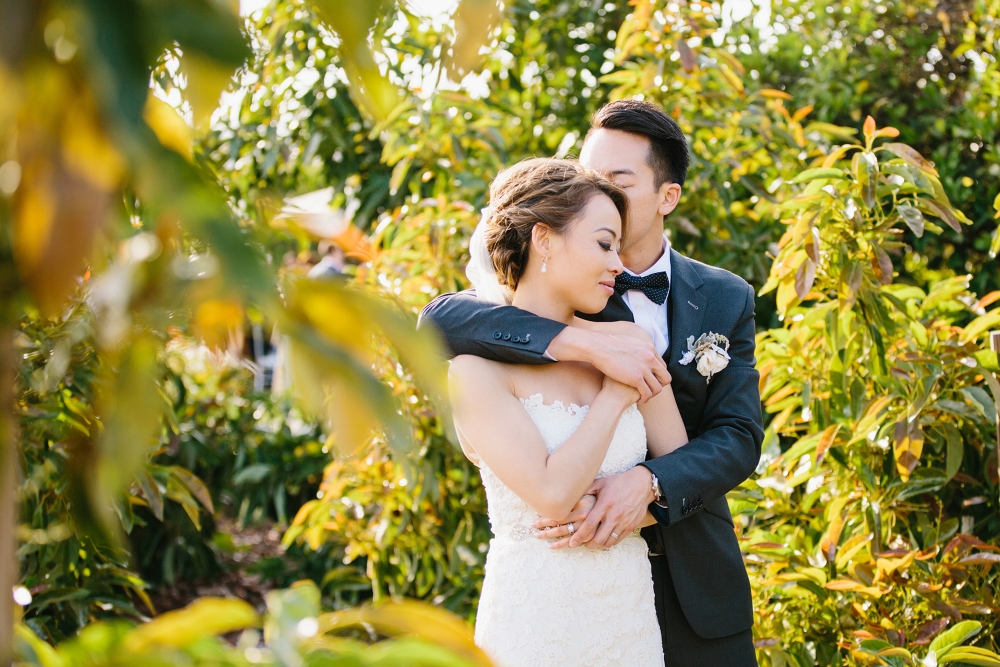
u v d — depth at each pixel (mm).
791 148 3344
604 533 1559
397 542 3137
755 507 2453
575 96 4191
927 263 3799
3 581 483
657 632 1664
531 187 1626
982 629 2258
